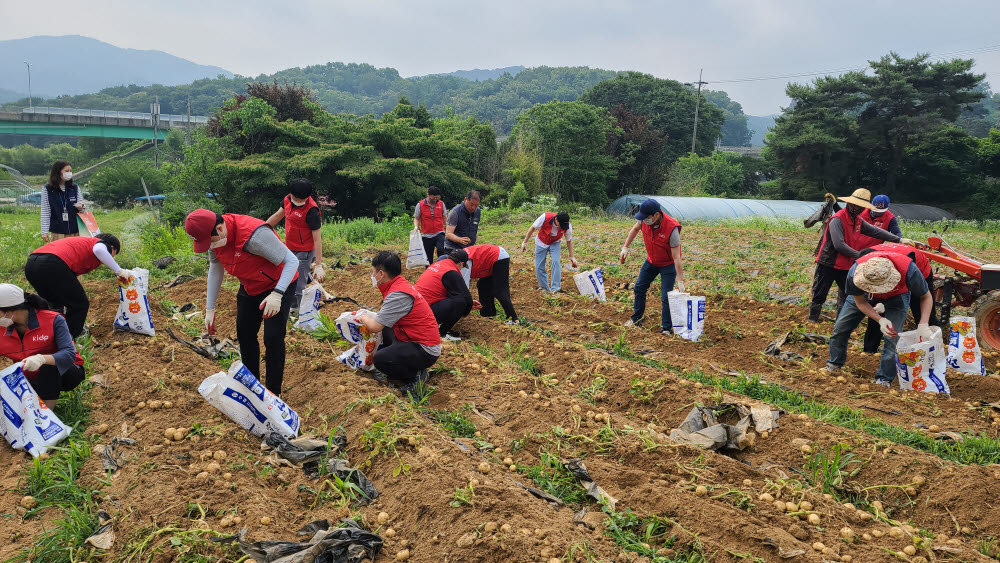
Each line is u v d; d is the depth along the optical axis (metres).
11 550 3.66
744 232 20.06
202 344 6.77
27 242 14.05
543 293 10.09
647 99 62.44
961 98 47.25
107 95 177.62
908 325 8.12
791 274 12.45
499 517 3.71
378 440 4.56
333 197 29.53
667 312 8.32
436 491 3.97
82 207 9.11
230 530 3.68
